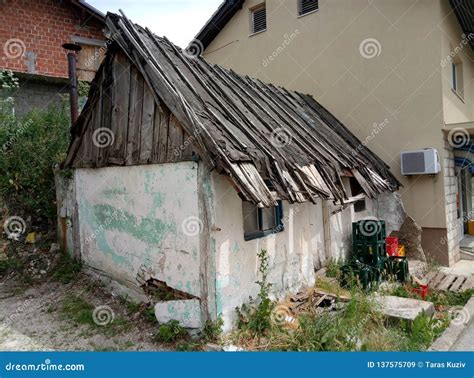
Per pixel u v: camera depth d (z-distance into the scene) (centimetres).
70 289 626
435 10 838
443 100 841
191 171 463
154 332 481
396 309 537
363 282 631
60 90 1068
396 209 880
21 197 770
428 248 872
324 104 1020
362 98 955
